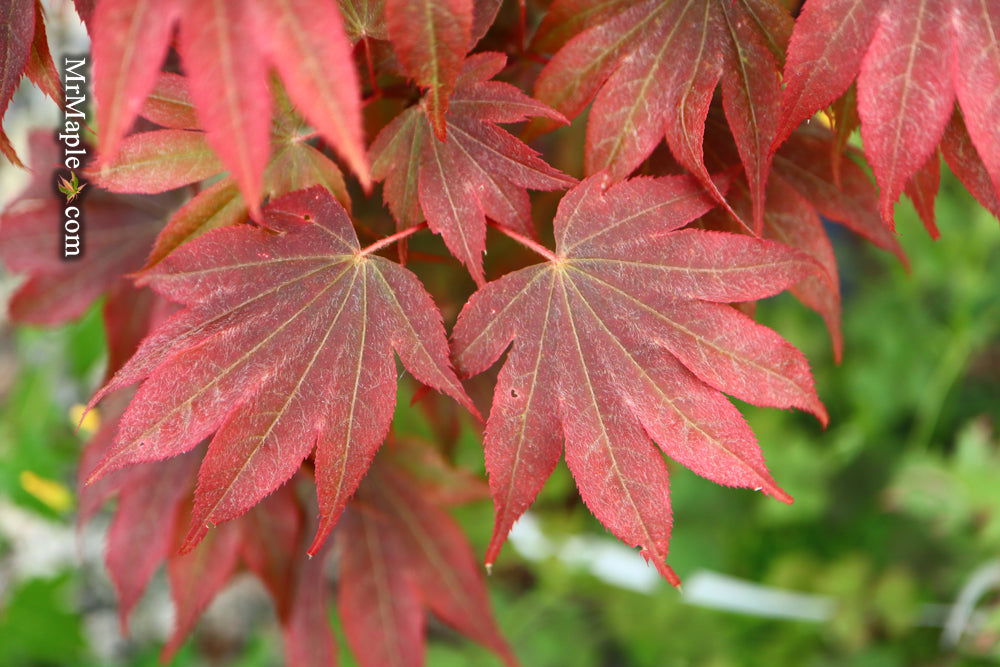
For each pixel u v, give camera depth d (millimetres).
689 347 356
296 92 318
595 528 755
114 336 452
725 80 359
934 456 790
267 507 447
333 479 350
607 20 365
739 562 773
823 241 389
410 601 453
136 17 319
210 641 797
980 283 780
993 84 347
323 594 457
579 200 361
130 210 458
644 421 356
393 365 353
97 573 768
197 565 448
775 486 351
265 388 349
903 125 349
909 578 730
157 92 359
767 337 354
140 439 343
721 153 381
